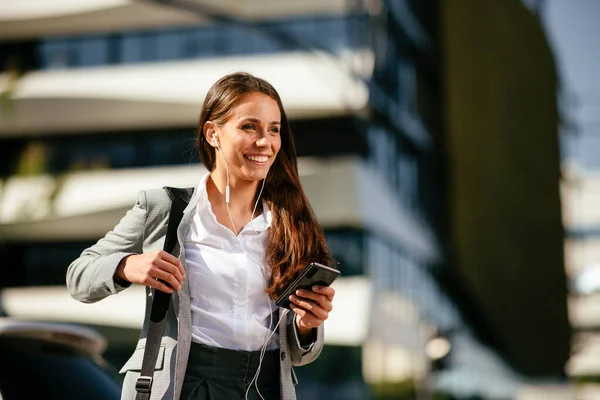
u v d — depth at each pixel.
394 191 28.94
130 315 27.33
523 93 41.22
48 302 28.19
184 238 2.99
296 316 3.04
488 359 36.03
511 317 37.31
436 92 32.72
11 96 29.00
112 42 29.06
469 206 33.41
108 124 28.62
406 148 30.36
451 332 19.95
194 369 2.92
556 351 43.44
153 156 28.56
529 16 43.12
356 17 26.73
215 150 3.16
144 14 28.44
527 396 41.12
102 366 4.43
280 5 26.97
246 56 28.02
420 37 31.50
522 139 40.56
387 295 27.39
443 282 32.72
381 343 26.31
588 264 63.66
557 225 45.22
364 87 26.59
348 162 26.55
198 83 28.22
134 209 3.05
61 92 28.89
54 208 28.56
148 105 28.44
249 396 2.97
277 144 3.11
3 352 4.00
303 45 27.09
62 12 28.75
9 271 28.69
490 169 35.88
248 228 3.06
